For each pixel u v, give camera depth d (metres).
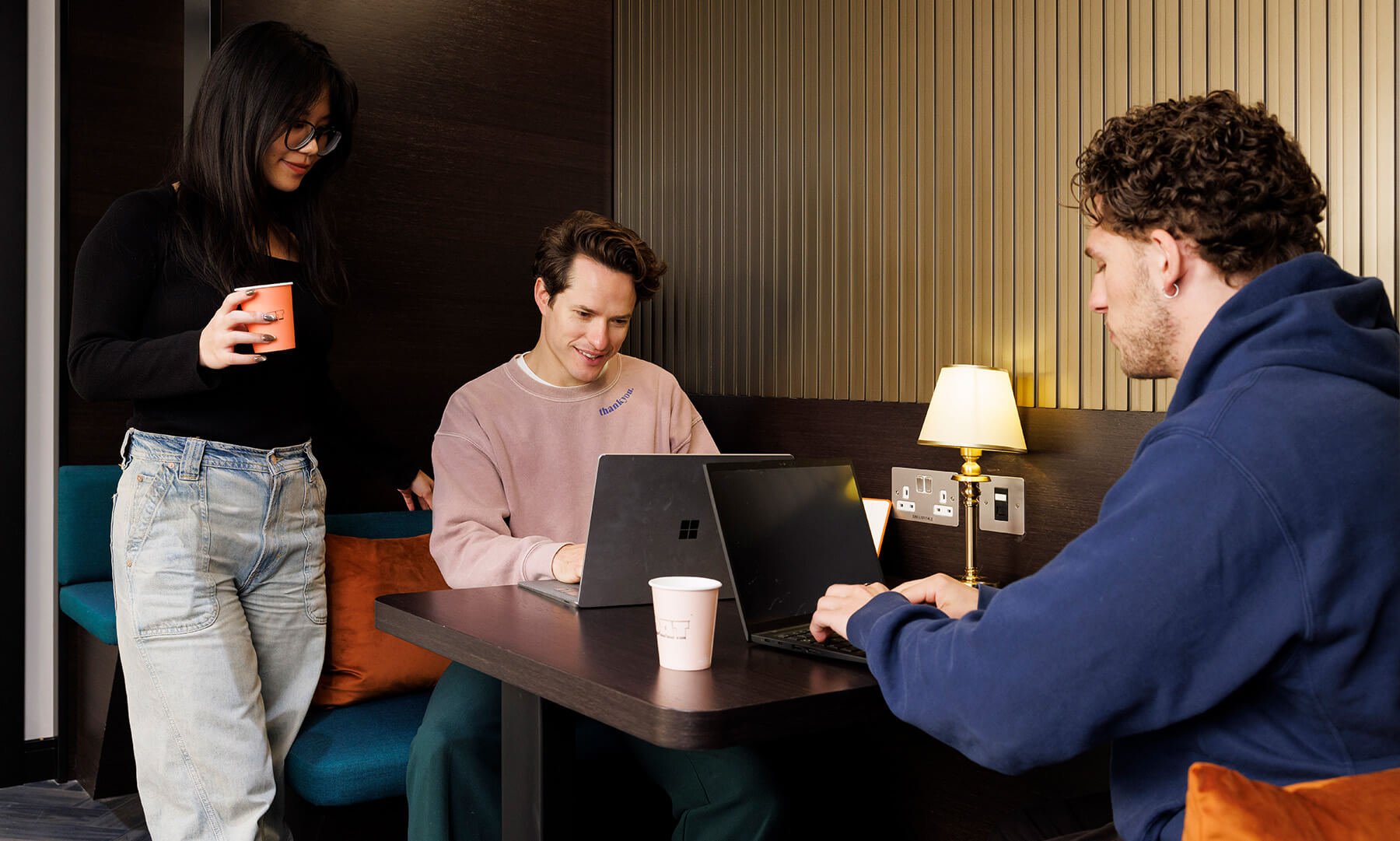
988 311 2.05
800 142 2.46
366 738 1.82
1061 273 1.92
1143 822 0.95
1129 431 1.81
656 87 2.87
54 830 2.38
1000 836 1.33
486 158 2.72
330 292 2.44
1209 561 0.86
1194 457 0.89
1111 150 1.07
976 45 2.07
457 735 1.58
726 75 2.65
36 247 2.71
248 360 1.51
